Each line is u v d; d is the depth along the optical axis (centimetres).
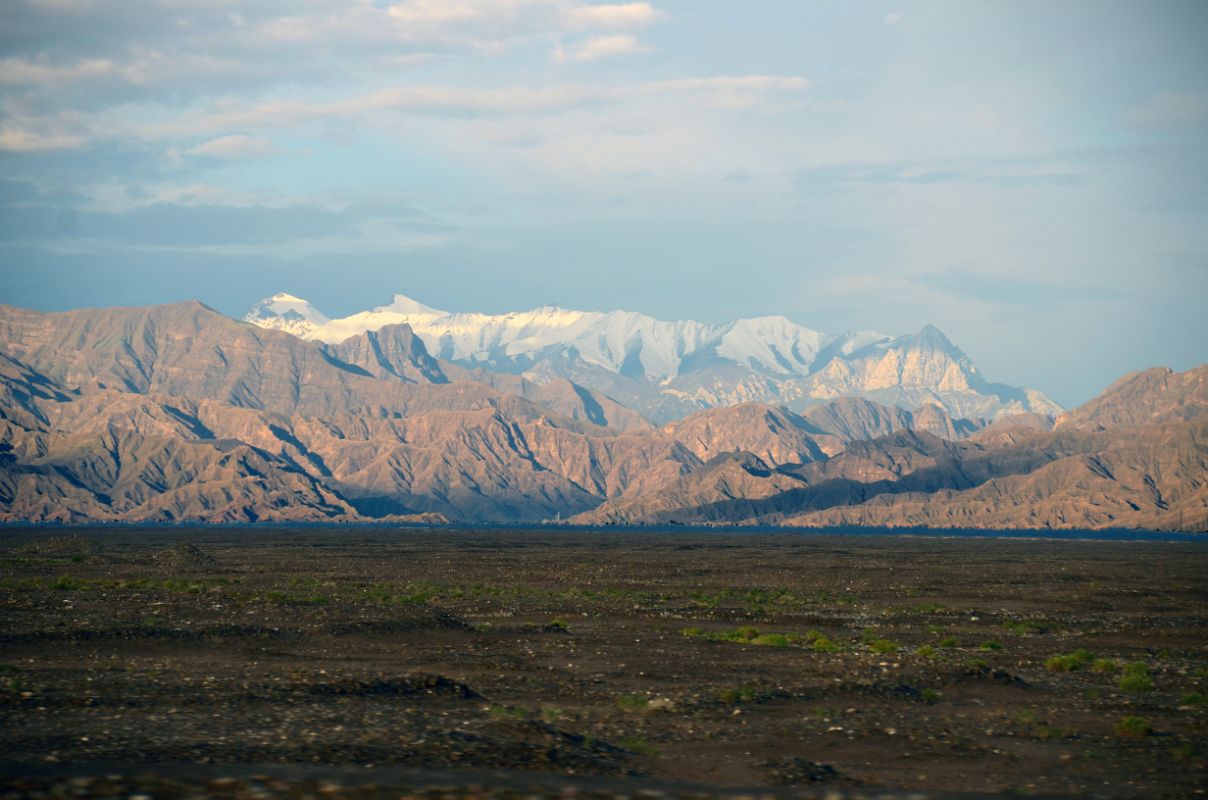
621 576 15025
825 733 4109
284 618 7244
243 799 2680
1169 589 13188
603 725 4188
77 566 15125
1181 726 4359
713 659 6119
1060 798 3178
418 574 14800
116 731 3684
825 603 10638
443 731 3803
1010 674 5538
